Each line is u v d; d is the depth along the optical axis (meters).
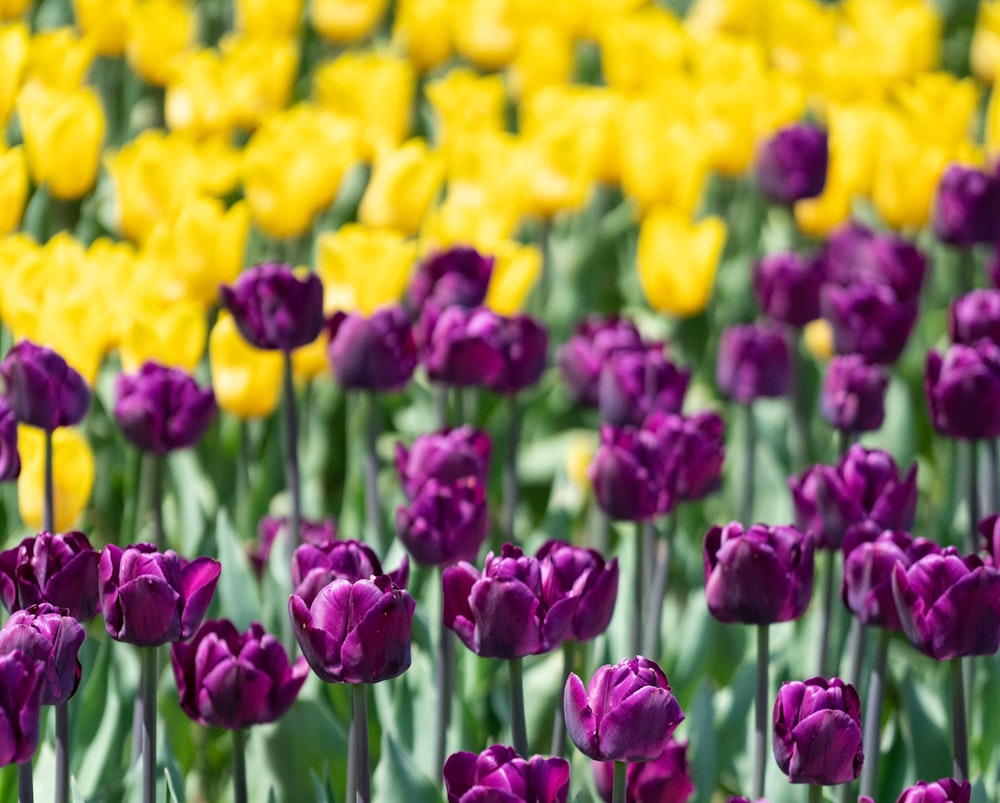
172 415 5.07
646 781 4.10
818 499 4.67
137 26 9.55
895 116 9.11
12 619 3.45
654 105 9.11
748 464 6.24
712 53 10.18
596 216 9.62
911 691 5.07
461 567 3.83
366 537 5.86
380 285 6.59
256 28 10.38
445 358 5.32
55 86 8.25
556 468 8.01
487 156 8.01
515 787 3.32
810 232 8.74
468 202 8.01
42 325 5.70
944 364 5.14
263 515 6.79
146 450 5.11
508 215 7.96
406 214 7.58
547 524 6.47
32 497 5.34
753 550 3.94
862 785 4.44
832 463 7.84
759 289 6.85
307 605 3.72
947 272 10.03
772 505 7.35
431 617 5.52
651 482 4.61
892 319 5.91
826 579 4.94
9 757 3.25
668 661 5.62
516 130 11.90
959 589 3.79
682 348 9.53
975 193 6.73
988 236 6.82
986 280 9.86
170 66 9.67
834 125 8.96
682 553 6.69
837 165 8.57
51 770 4.55
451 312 5.45
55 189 7.42
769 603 4.00
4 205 6.69
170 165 7.29
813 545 4.09
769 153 7.55
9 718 3.23
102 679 5.05
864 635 4.75
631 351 5.81
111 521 7.34
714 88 9.31
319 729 4.88
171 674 5.33
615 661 5.70
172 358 6.00
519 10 10.74
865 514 4.63
